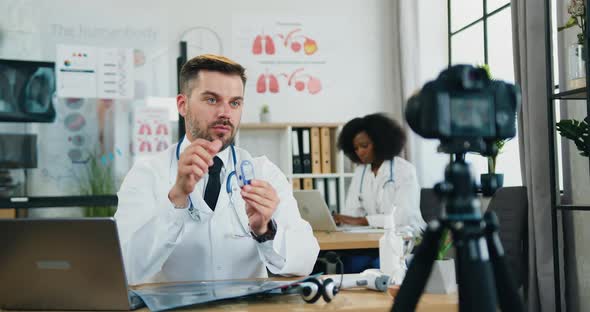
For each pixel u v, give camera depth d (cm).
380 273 158
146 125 482
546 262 320
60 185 460
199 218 189
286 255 178
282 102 521
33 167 454
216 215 194
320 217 360
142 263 174
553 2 351
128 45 485
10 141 450
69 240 126
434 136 85
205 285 159
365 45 539
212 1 508
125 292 129
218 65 186
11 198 445
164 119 487
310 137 498
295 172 493
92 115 470
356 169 449
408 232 191
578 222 315
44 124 459
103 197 465
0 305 136
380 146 412
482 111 85
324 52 530
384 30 543
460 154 86
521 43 338
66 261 128
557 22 327
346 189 515
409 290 85
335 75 532
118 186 471
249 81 516
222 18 511
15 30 462
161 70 491
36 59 465
